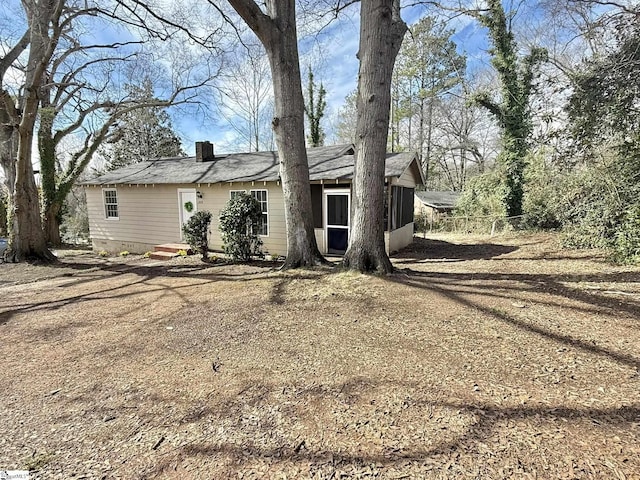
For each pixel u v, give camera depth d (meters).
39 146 14.32
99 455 2.03
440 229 18.27
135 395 2.69
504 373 2.68
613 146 7.55
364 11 5.68
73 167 15.68
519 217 12.82
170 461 1.94
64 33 10.59
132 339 3.90
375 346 3.31
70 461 1.99
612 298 4.33
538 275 5.82
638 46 6.78
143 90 14.31
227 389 2.69
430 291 4.97
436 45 23.02
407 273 6.14
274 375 2.87
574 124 8.54
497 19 12.64
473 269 6.71
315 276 6.08
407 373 2.76
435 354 3.07
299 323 4.07
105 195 13.20
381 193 5.97
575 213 8.84
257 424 2.23
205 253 9.34
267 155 12.74
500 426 2.06
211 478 1.80
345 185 9.55
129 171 14.24
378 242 6.01
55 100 13.59
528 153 13.02
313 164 10.92
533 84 12.22
